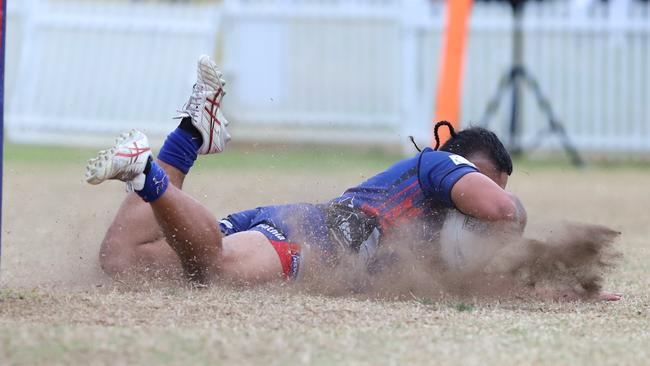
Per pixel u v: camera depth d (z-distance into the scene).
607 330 14.57
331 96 58.25
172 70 58.47
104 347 12.23
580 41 56.91
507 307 16.50
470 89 57.09
